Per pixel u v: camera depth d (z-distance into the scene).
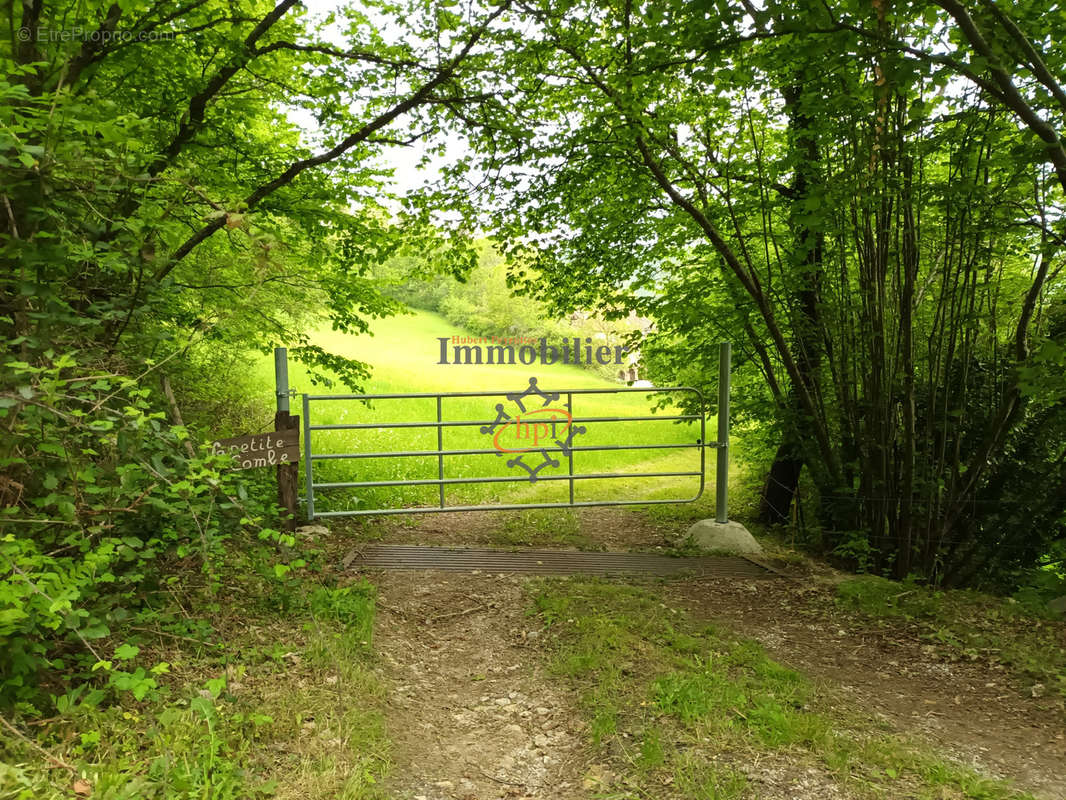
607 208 7.08
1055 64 3.63
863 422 5.72
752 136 5.99
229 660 3.04
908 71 3.10
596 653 3.51
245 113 5.73
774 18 3.40
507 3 5.14
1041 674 3.54
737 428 8.74
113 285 3.04
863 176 4.38
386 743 2.69
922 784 2.49
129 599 3.08
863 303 5.56
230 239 5.85
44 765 2.03
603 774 2.55
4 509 2.29
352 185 6.56
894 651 3.93
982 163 4.48
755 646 3.77
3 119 2.21
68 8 3.59
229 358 9.34
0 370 2.13
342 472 8.39
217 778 2.17
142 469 2.69
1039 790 2.54
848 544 5.54
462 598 4.53
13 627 2.06
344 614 3.89
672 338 8.20
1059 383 3.73
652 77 4.89
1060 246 4.27
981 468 5.34
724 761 2.57
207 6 4.93
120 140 2.39
